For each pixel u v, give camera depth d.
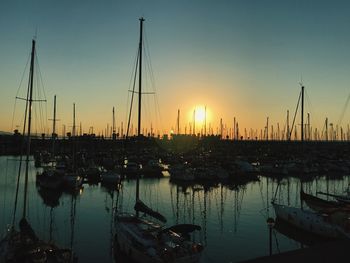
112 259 25.88
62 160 97.56
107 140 146.38
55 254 20.77
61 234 32.78
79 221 38.12
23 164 111.25
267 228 35.59
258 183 72.75
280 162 90.25
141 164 86.25
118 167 79.38
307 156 103.62
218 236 32.66
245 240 31.48
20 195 54.62
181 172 71.56
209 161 91.25
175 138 156.00
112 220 38.50
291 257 6.23
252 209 45.56
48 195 55.03
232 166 80.31
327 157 106.94
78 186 59.03
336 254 6.35
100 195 55.88
